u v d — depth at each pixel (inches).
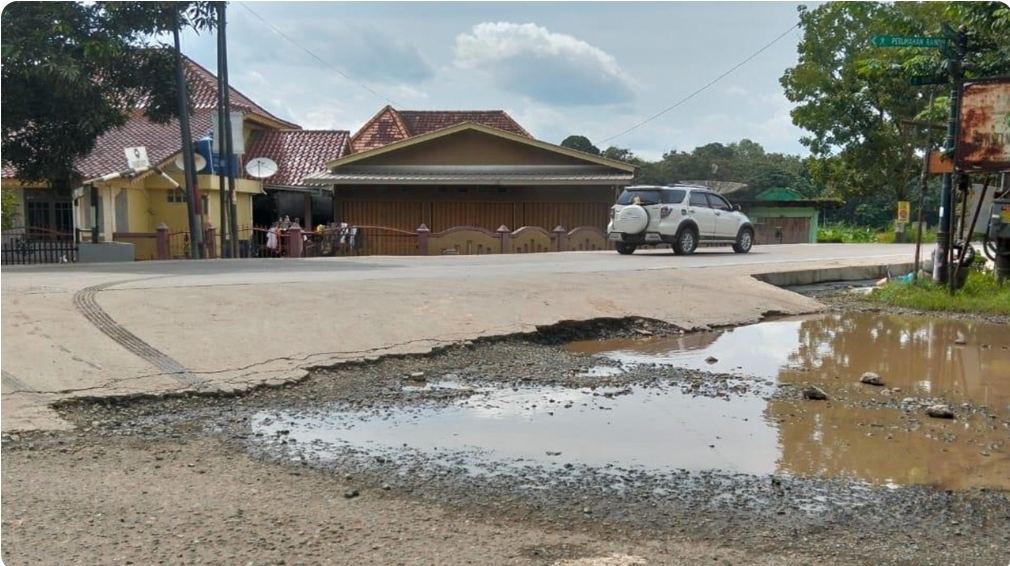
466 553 151.2
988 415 268.5
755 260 721.6
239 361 289.6
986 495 194.2
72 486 179.8
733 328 442.3
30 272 467.5
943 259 568.4
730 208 842.2
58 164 714.2
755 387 303.0
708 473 206.2
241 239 1014.4
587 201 1104.8
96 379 258.4
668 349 375.6
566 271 547.2
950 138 558.3
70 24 672.4
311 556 147.3
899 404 281.3
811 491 194.9
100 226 879.1
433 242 964.0
